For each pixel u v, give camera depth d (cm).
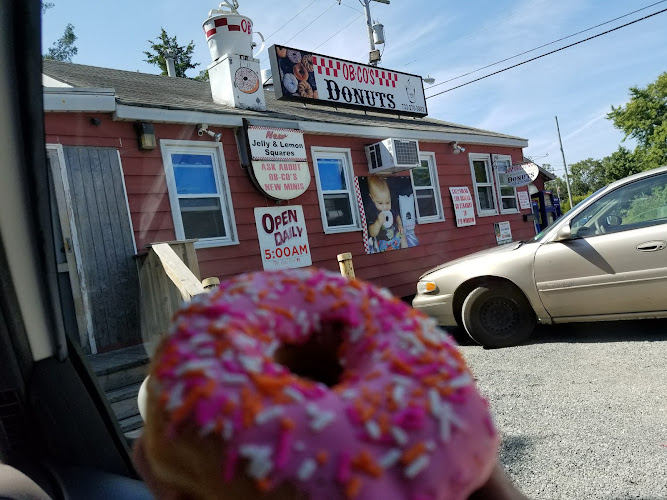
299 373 44
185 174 669
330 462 34
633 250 466
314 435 35
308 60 933
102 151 580
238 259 705
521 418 331
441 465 37
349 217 880
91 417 167
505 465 271
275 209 756
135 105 600
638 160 4738
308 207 806
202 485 37
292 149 771
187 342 40
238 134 728
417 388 39
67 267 518
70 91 547
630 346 468
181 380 37
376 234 900
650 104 4303
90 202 557
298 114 869
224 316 41
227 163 713
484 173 1182
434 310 566
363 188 898
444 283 558
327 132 837
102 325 524
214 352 38
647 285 461
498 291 530
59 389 162
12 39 131
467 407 41
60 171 538
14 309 153
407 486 35
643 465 252
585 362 437
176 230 635
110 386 344
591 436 292
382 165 897
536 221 1573
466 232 1082
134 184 603
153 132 618
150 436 41
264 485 33
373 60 1470
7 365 151
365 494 34
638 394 348
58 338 161
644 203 478
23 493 139
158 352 43
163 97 751
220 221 703
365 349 42
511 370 441
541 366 442
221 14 808
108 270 551
